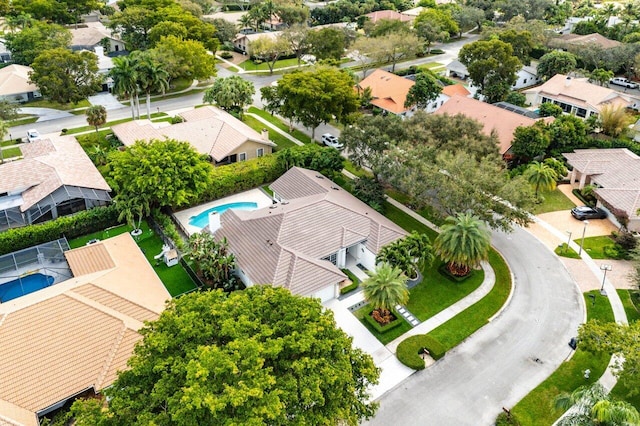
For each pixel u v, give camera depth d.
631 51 91.94
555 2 152.88
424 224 50.78
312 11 135.62
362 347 35.97
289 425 21.45
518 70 84.38
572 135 62.62
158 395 21.78
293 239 41.78
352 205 47.62
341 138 53.91
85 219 47.94
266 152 64.50
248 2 150.38
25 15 98.00
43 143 58.97
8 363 29.72
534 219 52.19
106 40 103.56
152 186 47.34
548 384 33.19
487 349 36.12
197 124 64.88
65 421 26.80
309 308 26.58
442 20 117.69
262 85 91.44
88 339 31.69
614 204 50.28
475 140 51.69
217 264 40.25
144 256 43.22
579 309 40.00
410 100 75.31
